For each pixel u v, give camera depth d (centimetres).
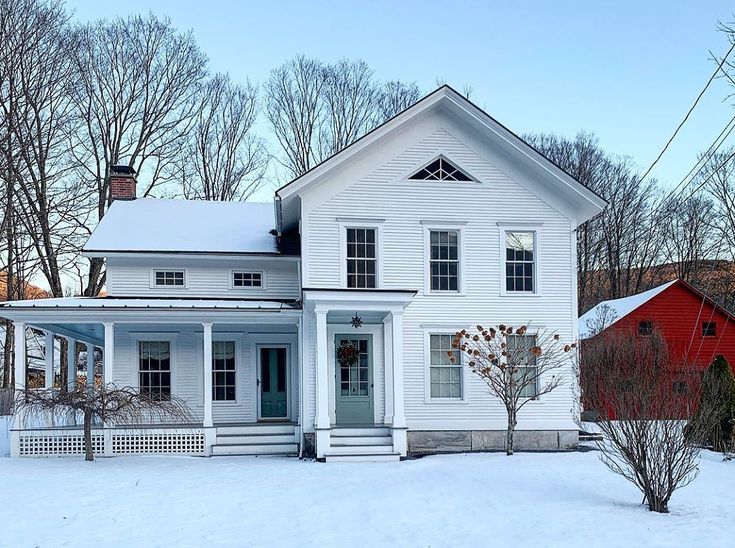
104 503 1103
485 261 1858
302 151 4400
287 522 977
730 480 1341
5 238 3150
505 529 914
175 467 1512
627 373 1171
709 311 2891
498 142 1862
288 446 1778
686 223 4731
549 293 1870
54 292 3219
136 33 3647
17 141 3092
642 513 999
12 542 865
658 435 1026
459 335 1752
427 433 1788
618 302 3173
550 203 1894
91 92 3450
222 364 1959
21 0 3122
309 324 1762
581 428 1962
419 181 1844
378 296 1652
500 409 1817
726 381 1802
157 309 1678
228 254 1919
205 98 4062
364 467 1518
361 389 1838
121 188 2389
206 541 873
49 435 1703
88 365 2242
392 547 838
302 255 1781
